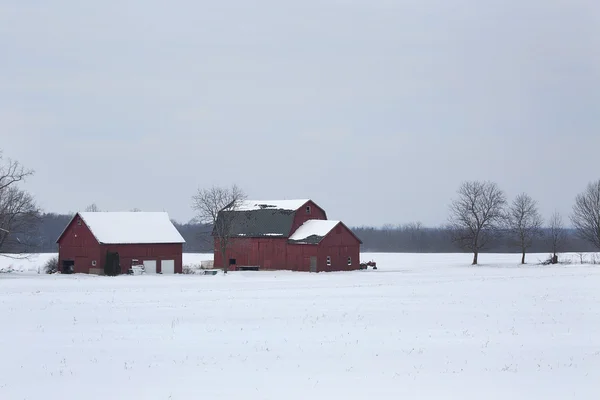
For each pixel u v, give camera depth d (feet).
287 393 75.61
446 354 96.37
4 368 88.07
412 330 116.26
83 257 291.17
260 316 132.57
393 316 132.67
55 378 82.79
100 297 169.17
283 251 318.86
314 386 78.69
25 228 355.77
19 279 244.83
